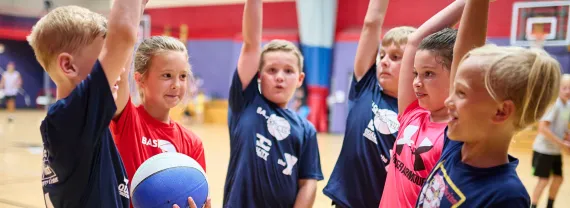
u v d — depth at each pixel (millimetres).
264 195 2225
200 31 17531
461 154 1325
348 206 2201
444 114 1664
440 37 1627
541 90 1147
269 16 15430
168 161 1691
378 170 2170
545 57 1169
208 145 9859
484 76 1146
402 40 2203
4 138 10047
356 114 2342
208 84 17609
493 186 1185
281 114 2385
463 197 1231
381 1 2396
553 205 5004
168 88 2068
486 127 1185
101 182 1366
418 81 1657
